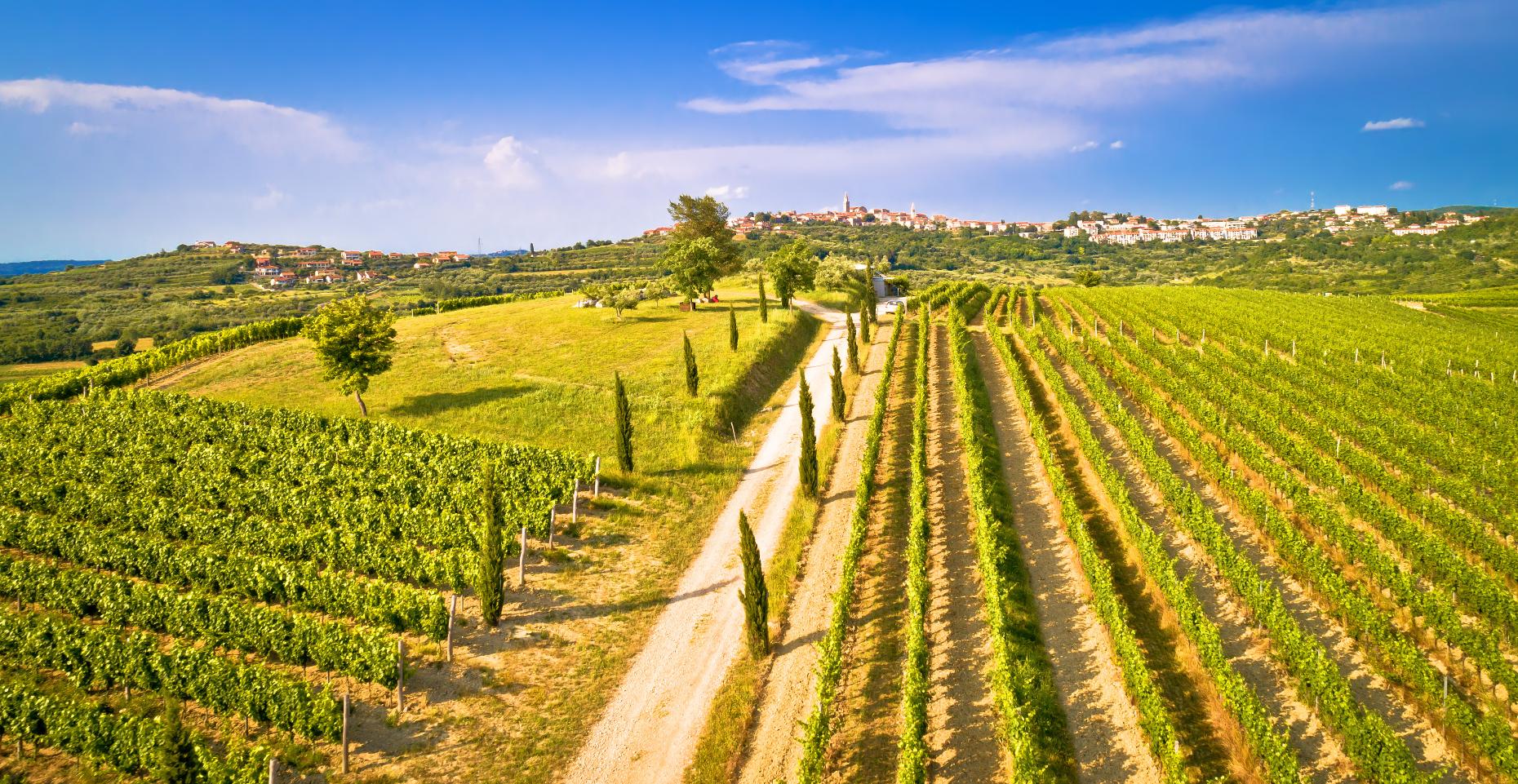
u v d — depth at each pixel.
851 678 21.56
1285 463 36.00
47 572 23.81
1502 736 16.34
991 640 22.67
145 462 35.53
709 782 17.83
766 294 98.50
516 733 19.67
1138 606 24.52
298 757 18.31
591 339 65.62
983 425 43.75
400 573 26.14
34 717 17.84
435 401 47.88
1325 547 27.52
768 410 50.16
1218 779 16.20
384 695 20.80
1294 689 20.17
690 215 90.88
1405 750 15.88
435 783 17.86
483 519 26.73
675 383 50.41
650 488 35.62
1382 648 20.39
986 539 26.20
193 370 56.38
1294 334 67.06
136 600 22.62
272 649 21.42
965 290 105.81
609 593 26.66
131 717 17.41
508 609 25.27
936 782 17.67
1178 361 53.88
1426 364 53.09
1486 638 19.58
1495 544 25.42
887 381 50.25
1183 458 37.41
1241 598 24.41
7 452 35.75
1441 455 34.06
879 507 33.06
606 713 20.55
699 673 22.19
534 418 44.50
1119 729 19.05
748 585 22.31
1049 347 67.19
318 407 47.03
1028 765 16.23
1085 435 36.91
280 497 30.56
